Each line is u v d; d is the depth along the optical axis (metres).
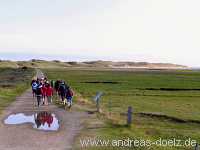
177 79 127.50
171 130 29.27
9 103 40.97
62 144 20.69
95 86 84.12
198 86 88.25
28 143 20.88
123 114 37.31
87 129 25.41
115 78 129.75
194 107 46.50
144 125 31.47
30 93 54.47
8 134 23.50
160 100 54.62
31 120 29.39
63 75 152.38
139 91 70.88
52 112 34.19
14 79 100.88
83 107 38.38
